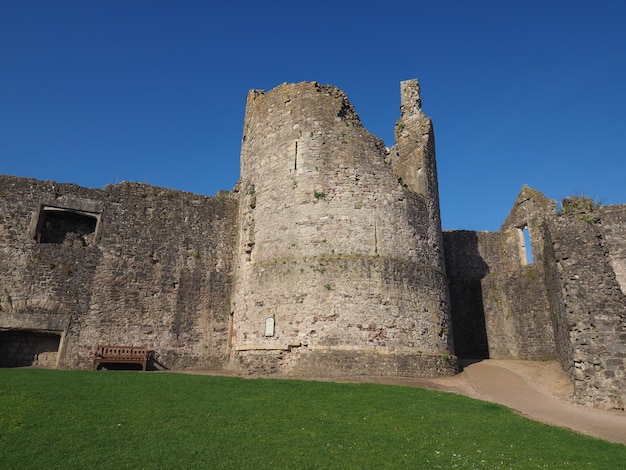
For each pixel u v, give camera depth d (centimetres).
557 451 1047
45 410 1129
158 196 2419
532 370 2028
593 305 1609
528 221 2975
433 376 1936
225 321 2347
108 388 1399
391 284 1994
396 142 2591
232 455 917
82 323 2106
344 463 912
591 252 1706
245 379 1664
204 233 2452
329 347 1872
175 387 1459
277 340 1944
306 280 1975
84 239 2280
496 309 2627
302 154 2169
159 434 1009
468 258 3017
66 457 870
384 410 1306
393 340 1920
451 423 1222
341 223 2045
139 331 2189
